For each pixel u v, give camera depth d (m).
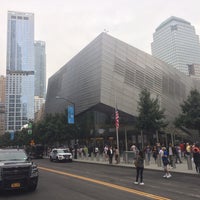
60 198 11.20
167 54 173.62
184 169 22.05
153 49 186.38
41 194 12.30
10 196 11.98
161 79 69.56
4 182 12.00
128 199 10.67
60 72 88.81
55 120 61.69
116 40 61.06
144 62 66.00
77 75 70.62
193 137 72.94
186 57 168.12
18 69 164.50
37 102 185.75
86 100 62.12
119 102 57.56
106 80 56.78
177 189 13.12
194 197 10.98
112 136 59.59
